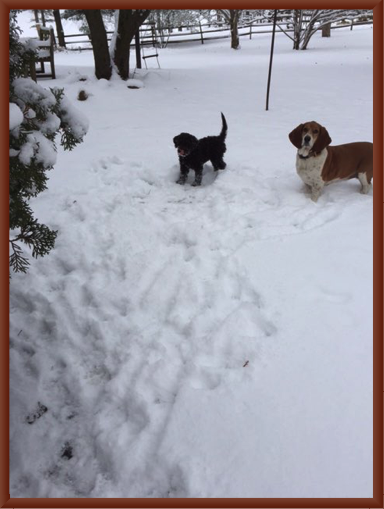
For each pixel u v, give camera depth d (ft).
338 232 13.05
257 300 10.53
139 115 29.25
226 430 7.55
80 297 11.93
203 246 12.78
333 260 11.70
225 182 16.90
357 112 28.04
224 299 10.75
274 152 20.47
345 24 91.81
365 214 14.05
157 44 80.94
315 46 68.23
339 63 48.08
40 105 8.31
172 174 18.74
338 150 14.88
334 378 8.20
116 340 10.37
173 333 10.14
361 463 6.77
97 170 19.24
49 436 9.12
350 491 6.43
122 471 7.73
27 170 8.09
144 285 11.73
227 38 87.97
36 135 8.21
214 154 17.83
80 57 65.82
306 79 40.34
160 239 13.74
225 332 9.57
